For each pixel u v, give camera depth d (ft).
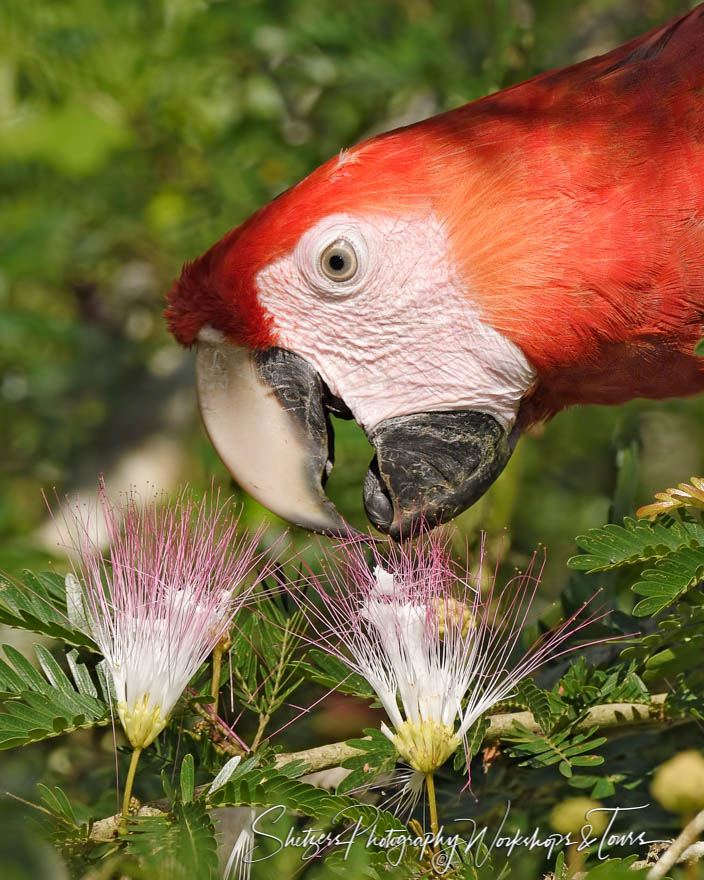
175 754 13.44
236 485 19.75
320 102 26.58
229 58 26.63
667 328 16.57
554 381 17.61
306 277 17.01
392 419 17.58
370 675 12.18
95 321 31.40
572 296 16.44
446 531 17.35
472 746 12.53
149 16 26.32
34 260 26.11
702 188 16.07
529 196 16.35
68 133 26.02
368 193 16.61
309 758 12.55
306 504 17.49
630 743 14.03
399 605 12.43
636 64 16.63
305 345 17.40
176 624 12.03
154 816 11.39
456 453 17.52
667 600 12.51
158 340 29.01
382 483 17.80
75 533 17.67
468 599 13.79
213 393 17.70
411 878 11.20
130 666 11.86
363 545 16.01
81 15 26.25
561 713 13.12
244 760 12.26
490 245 16.47
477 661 13.15
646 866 12.32
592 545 13.28
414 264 16.74
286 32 25.50
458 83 24.73
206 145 26.68
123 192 26.68
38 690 12.28
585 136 16.29
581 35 27.25
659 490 25.64
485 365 17.15
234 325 17.42
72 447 28.94
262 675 13.73
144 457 28.09
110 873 11.28
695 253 16.14
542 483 24.73
